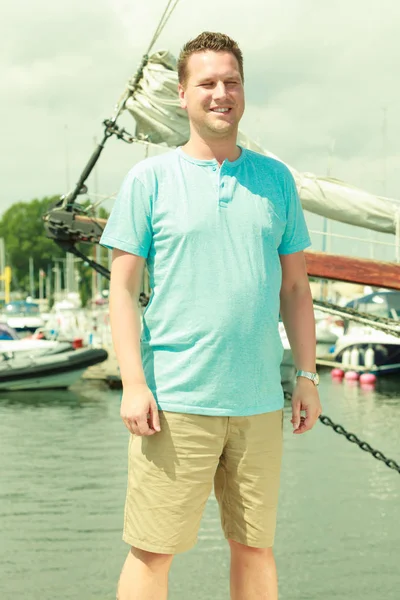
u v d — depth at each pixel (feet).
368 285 24.62
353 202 24.99
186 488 9.88
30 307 217.56
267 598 10.46
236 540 10.39
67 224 28.78
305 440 43.01
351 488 31.76
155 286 10.05
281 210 10.28
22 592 19.70
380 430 52.06
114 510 28.48
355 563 21.81
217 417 9.84
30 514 27.89
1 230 433.89
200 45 10.08
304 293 10.96
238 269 9.84
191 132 10.27
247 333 9.82
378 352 84.38
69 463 38.37
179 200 9.90
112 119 27.27
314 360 10.90
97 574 21.16
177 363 9.86
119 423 54.80
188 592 19.40
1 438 48.06
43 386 76.33
